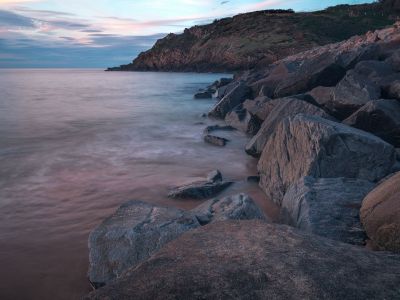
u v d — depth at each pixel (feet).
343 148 24.50
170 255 8.94
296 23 368.48
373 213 16.01
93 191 28.81
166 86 183.21
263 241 9.64
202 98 115.03
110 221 17.90
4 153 43.09
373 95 38.55
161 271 8.07
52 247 19.39
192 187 27.35
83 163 38.06
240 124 57.00
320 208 18.72
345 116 40.98
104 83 224.53
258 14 434.30
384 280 7.66
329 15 389.39
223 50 367.66
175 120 70.08
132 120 70.69
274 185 26.81
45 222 22.77
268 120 38.93
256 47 336.49
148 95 131.23
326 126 25.22
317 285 7.41
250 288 7.32
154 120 70.33
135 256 15.61
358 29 338.34
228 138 50.47
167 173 33.99
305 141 25.86
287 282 7.53
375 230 15.42
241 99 70.49
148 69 491.72
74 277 16.52
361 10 395.55
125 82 233.76
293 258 8.60
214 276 7.77
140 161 38.73
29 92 150.20
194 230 10.63
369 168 24.34
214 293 7.17
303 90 53.83
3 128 61.46
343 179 22.07
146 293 7.22
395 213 14.74
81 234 21.03
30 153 43.09
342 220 17.60
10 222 22.76
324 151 24.52
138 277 7.88
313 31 342.23
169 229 16.34
